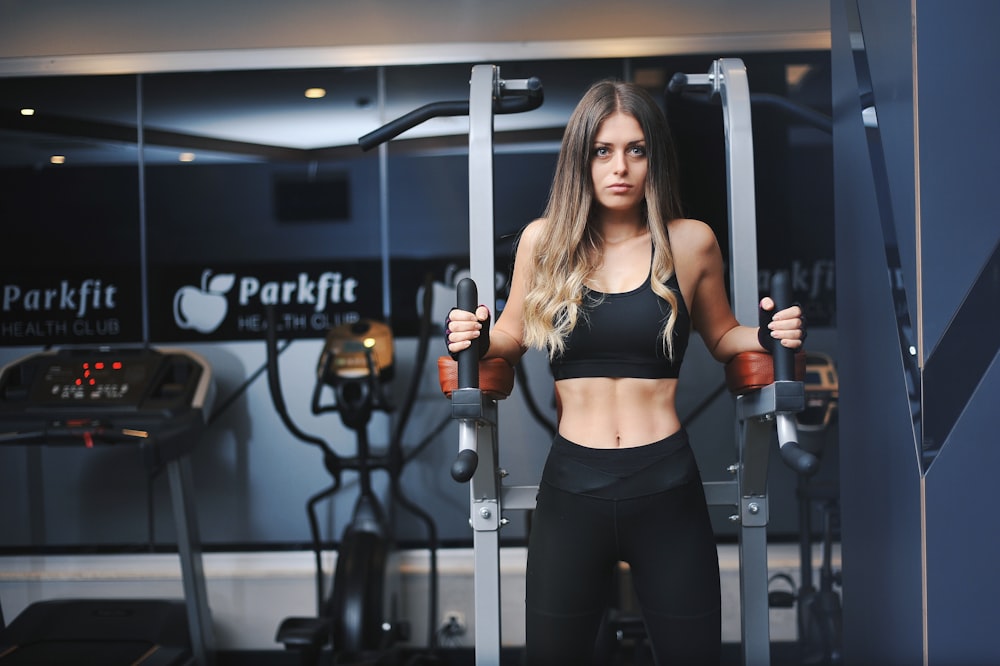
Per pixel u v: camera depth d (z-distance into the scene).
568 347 2.12
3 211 4.43
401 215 4.51
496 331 2.20
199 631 3.62
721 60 2.49
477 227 2.26
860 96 2.40
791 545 3.95
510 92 2.41
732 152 2.40
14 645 3.55
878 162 2.29
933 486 2.11
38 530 4.39
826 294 3.98
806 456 1.80
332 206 4.50
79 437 3.34
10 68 4.05
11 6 4.03
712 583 2.09
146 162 4.41
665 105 3.83
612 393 2.11
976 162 2.09
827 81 3.90
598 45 3.96
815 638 3.58
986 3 2.08
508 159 4.20
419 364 4.05
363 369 3.98
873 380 2.40
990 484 2.10
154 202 4.46
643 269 2.13
